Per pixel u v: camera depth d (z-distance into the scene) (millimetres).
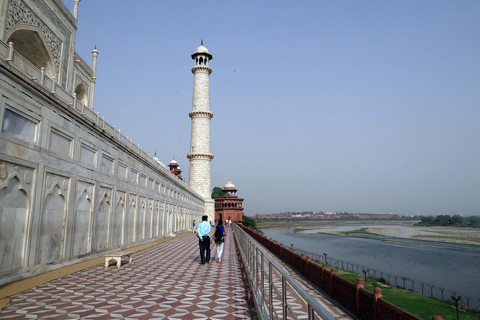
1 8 13086
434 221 153125
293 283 3656
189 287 9273
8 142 8797
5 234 8812
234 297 8172
